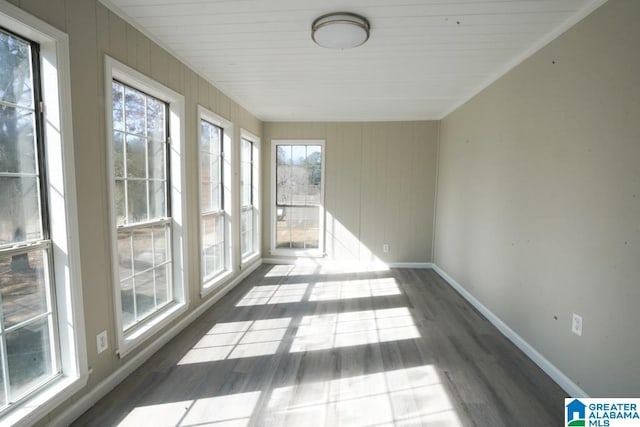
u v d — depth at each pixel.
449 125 4.40
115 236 1.95
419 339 2.66
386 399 1.88
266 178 5.17
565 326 2.01
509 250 2.71
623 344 1.61
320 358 2.34
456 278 4.00
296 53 2.56
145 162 2.38
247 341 2.59
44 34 1.47
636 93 1.54
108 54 1.87
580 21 1.91
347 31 2.05
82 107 1.70
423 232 5.00
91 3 1.74
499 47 2.40
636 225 1.54
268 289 3.95
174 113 2.62
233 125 3.84
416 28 2.13
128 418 1.70
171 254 2.72
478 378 2.10
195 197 2.97
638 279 1.53
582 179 1.89
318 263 5.18
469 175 3.64
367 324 2.95
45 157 1.57
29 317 1.53
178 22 2.10
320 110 4.43
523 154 2.52
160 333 2.48
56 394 1.55
